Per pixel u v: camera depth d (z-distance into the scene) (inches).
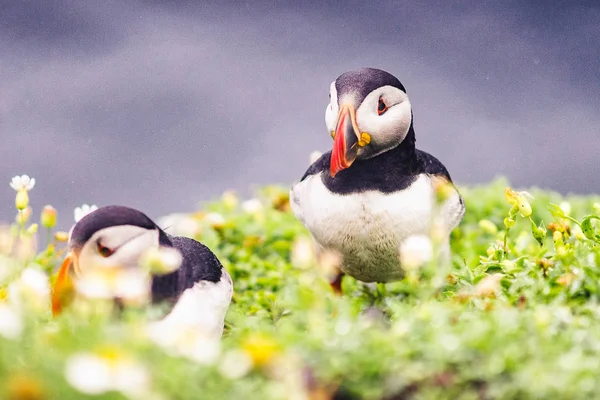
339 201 380.5
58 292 294.7
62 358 233.0
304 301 335.0
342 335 262.8
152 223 308.8
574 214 561.0
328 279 420.5
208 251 348.8
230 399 235.0
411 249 331.0
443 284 357.4
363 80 371.2
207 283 330.0
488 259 395.5
